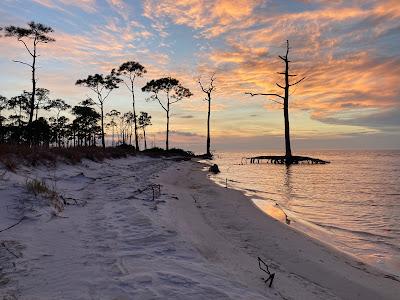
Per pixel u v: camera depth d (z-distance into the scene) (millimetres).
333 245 10445
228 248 8352
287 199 20594
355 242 11156
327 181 33469
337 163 79062
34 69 35062
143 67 58062
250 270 6723
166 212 10531
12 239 6719
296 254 8828
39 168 16781
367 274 8039
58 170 18016
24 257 5910
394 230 12969
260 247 9156
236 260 7324
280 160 66562
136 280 4910
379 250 10305
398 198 22156
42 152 19062
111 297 4371
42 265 5605
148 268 5461
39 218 8312
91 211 10133
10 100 48094
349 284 7242
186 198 15164
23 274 5215
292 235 10844
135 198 12344
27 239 6852
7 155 15406
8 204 8812
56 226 8070
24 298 4383
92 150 30359
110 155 34188
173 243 7008
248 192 21906
